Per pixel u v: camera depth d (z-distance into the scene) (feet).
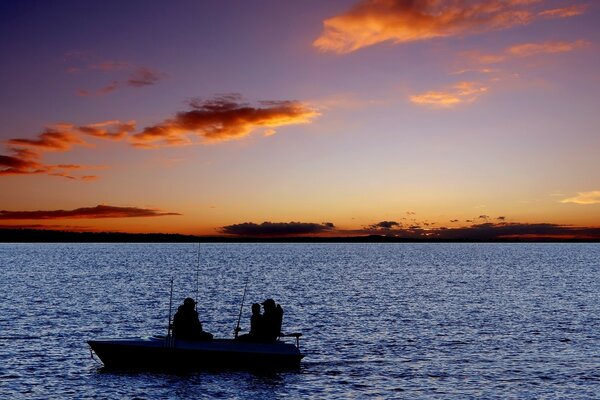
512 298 186.09
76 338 106.73
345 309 155.94
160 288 223.30
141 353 77.77
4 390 71.05
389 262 522.88
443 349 97.45
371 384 74.79
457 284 248.32
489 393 70.90
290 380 76.07
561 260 565.94
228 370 79.00
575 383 75.15
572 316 140.26
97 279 273.54
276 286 238.48
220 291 213.87
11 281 255.29
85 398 68.08
